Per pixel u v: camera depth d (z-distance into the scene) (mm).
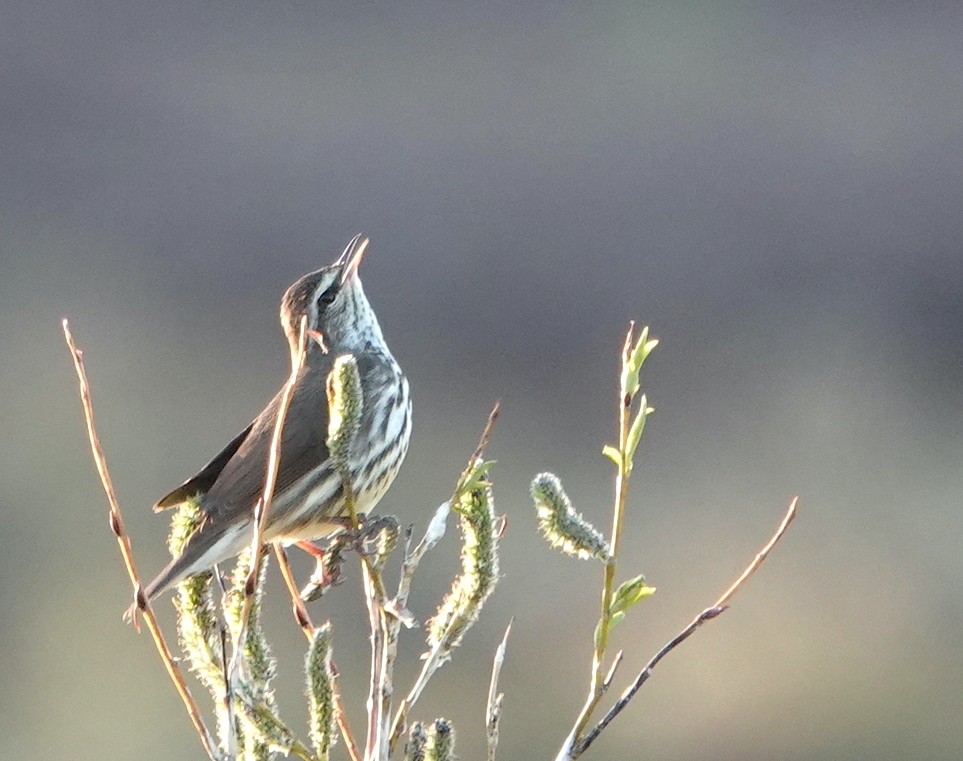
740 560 15148
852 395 17531
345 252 9992
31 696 13852
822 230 19438
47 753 13609
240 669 6746
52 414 16828
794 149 20016
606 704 13656
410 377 17875
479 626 14016
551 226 19547
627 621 14367
